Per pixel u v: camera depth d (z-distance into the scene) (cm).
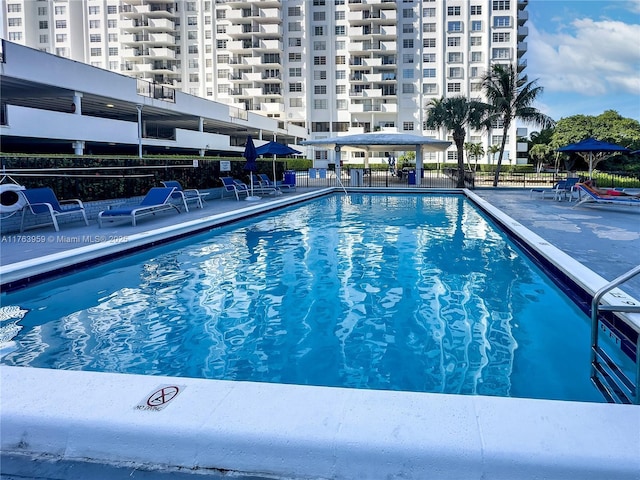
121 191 1324
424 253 849
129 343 445
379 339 451
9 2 6531
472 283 644
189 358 411
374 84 5988
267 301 571
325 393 246
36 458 218
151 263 781
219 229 1138
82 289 629
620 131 5081
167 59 6231
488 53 5869
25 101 2589
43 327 489
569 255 693
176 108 2955
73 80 2181
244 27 5991
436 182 2972
